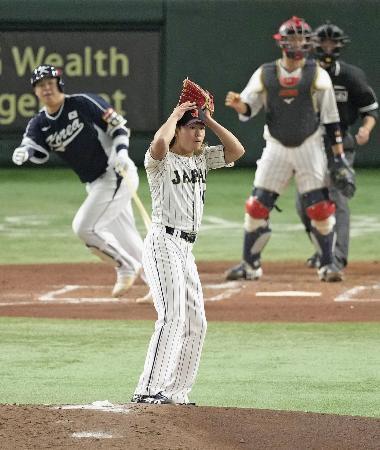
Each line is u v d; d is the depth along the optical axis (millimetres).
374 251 55094
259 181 46562
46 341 35062
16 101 83000
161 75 82688
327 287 45156
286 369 31531
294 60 45406
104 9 82000
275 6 81812
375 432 24031
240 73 82375
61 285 45438
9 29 81625
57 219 65562
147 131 83250
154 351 25703
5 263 51281
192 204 26094
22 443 22625
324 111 46094
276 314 39406
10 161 85438
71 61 82250
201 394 28766
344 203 48375
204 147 26688
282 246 57188
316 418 25062
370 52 81438
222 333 36281
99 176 41062
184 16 82125
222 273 48969
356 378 30500
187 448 22484
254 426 24234
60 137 40438
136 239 41969
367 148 83438
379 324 37688
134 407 25359
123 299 42312
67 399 28125
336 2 81250
